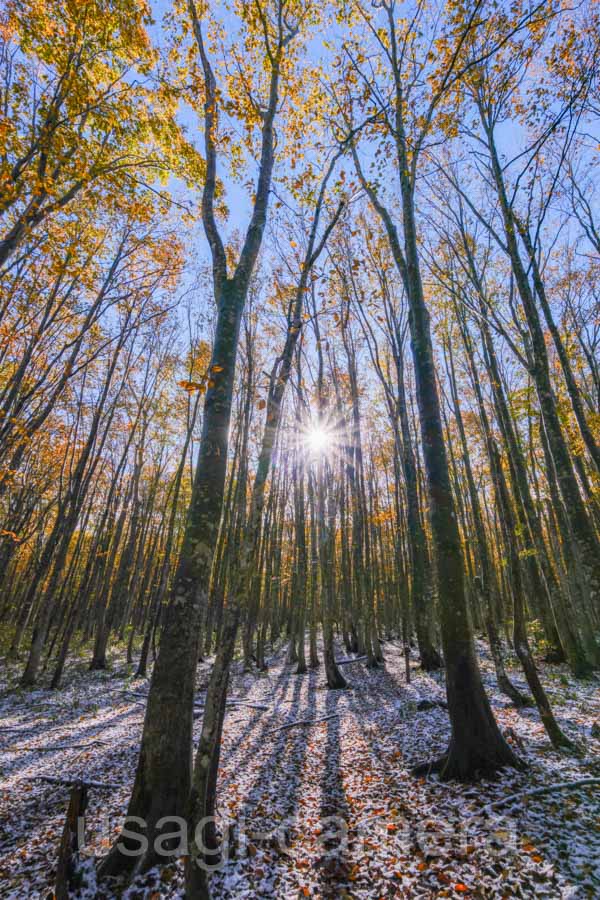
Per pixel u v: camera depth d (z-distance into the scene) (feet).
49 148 26.68
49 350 46.06
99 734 30.40
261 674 52.85
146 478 90.48
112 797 19.26
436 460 20.47
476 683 17.99
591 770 16.17
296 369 54.08
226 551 57.16
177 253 44.86
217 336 19.19
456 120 28.76
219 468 17.72
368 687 39.73
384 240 49.47
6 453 40.50
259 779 20.76
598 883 10.46
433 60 25.22
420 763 19.76
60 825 17.10
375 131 25.62
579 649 34.30
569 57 24.21
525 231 23.49
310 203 23.54
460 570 19.06
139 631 99.45
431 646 44.65
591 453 40.50
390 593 96.32
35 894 12.93
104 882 13.07
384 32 26.86
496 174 30.42
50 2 26.08
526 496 36.76
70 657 68.69
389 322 52.65
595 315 56.29
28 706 40.70
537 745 19.33
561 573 61.57
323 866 13.37
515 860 11.84
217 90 23.62
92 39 28.02
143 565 101.81
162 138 30.96
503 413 38.29
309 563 66.54
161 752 14.46
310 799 18.33
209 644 65.67
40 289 36.47
